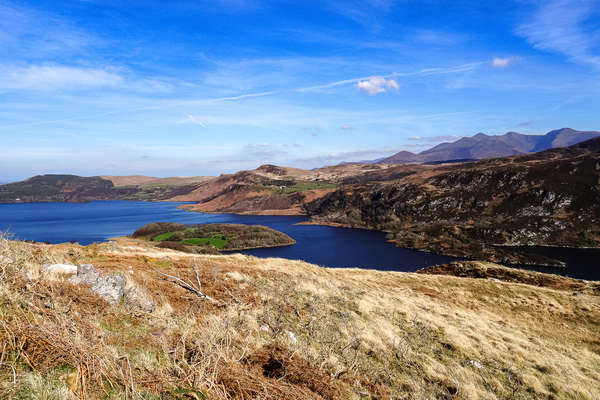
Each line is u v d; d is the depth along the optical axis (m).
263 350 7.17
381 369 9.06
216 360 5.39
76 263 12.70
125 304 8.39
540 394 9.66
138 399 4.13
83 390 3.97
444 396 8.50
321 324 11.17
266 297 13.05
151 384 4.61
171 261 17.66
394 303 17.14
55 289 7.56
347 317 12.90
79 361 4.50
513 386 9.88
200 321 8.63
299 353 7.55
